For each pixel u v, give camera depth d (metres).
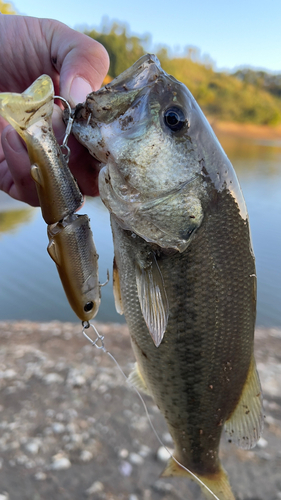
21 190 0.24
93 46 0.24
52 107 0.15
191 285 0.20
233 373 0.23
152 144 0.18
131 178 0.19
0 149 0.31
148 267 0.20
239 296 0.21
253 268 0.22
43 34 0.26
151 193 0.19
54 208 0.16
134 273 0.21
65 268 0.17
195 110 0.19
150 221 0.19
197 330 0.21
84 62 0.23
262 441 0.42
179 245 0.19
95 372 0.52
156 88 0.18
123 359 0.56
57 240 0.16
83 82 0.22
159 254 0.20
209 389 0.23
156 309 0.20
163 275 0.20
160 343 0.22
